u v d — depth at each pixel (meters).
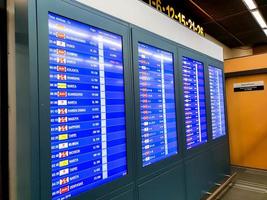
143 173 1.77
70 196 1.23
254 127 4.39
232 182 3.52
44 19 1.15
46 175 1.12
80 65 1.34
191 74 2.60
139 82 1.80
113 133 1.54
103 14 1.51
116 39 1.61
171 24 2.29
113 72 1.57
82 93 1.34
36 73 1.10
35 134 1.08
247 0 3.45
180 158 2.26
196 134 2.61
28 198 1.07
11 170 1.38
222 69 3.54
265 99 4.25
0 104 1.39
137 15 1.84
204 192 2.70
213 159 3.00
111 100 1.54
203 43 2.96
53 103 1.18
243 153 4.54
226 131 3.51
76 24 1.33
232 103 4.64
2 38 1.41
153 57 2.00
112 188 1.49
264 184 3.54
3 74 1.41
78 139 1.30
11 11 1.39
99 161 1.42
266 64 4.14
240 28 4.72
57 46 1.22
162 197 1.96
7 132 1.41
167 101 2.14
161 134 2.03
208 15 3.99
